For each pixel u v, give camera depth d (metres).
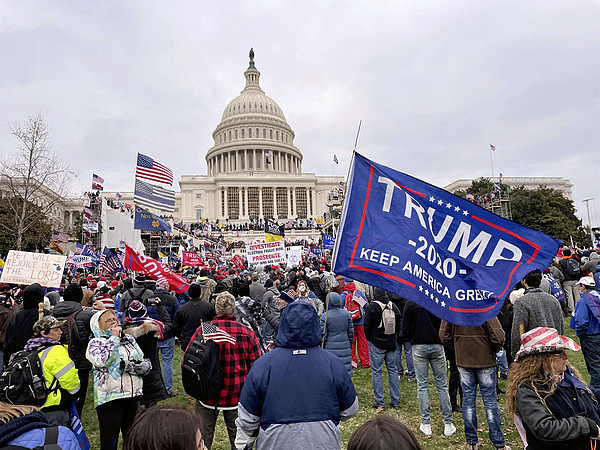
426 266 4.45
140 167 18.80
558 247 4.55
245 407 3.57
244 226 88.31
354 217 4.49
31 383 4.45
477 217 4.63
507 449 5.71
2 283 10.09
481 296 4.42
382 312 7.62
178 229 65.81
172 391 8.94
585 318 6.86
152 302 8.48
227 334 5.32
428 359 6.67
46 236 46.16
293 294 9.54
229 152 115.81
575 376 3.79
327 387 3.51
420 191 4.67
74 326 6.34
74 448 2.69
